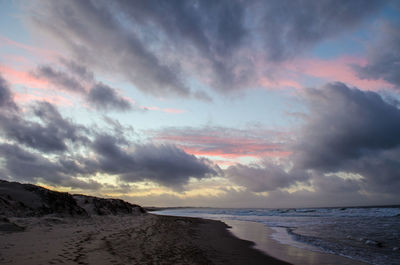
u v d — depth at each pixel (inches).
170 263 287.0
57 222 551.5
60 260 249.1
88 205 994.7
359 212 2236.7
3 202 547.2
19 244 305.9
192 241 495.5
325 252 438.3
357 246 503.5
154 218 1122.7
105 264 252.2
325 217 1610.5
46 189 730.8
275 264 346.3
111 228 581.0
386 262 373.4
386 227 904.3
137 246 373.7
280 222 1160.2
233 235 657.6
